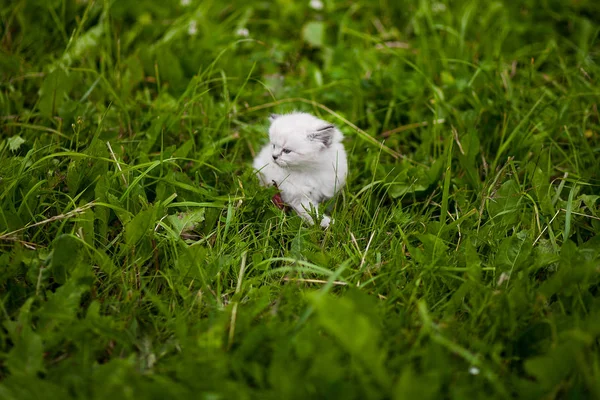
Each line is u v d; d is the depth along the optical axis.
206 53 4.46
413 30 5.13
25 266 2.57
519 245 2.77
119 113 3.77
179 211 3.14
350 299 2.26
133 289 2.62
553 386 2.06
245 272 2.82
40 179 3.06
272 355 2.19
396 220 3.08
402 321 2.38
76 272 2.43
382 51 4.71
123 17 4.93
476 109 3.92
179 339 2.29
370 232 3.08
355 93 4.20
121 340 2.25
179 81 4.18
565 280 2.44
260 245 2.95
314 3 5.32
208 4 4.97
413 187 3.38
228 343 2.26
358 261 2.81
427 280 2.66
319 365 1.97
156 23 4.88
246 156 3.86
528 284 2.55
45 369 2.17
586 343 2.08
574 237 3.12
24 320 2.27
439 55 4.62
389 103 4.21
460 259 2.78
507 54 4.83
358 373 2.01
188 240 2.94
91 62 4.15
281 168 3.36
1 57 4.06
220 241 2.90
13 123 3.56
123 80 4.04
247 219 3.14
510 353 2.34
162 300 2.59
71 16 4.69
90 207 2.86
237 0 5.32
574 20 5.15
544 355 2.19
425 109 4.18
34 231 2.86
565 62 4.60
